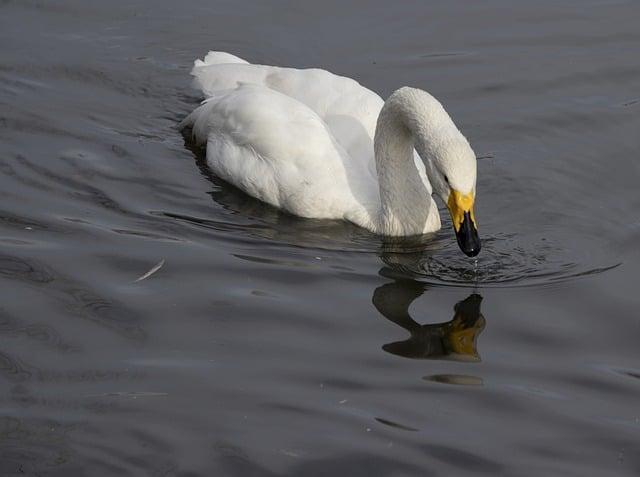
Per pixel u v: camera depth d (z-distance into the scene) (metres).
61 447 11.10
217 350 12.70
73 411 11.60
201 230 15.34
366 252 15.10
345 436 11.41
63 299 13.45
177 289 13.78
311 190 16.12
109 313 13.25
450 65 19.62
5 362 12.30
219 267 14.34
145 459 10.99
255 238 15.28
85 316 13.17
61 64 19.45
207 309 13.44
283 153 16.39
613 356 12.80
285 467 10.96
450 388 12.22
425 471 10.98
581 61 19.72
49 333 12.84
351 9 21.09
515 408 11.93
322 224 16.02
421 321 13.39
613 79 19.23
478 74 19.42
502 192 16.42
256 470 10.91
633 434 11.57
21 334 12.80
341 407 11.84
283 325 13.22
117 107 18.53
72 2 21.27
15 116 17.86
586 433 11.58
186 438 11.29
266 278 14.19
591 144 17.61
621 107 18.48
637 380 12.40
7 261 14.14
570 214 15.88
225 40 20.28
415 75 19.38
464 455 11.20
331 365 12.53
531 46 20.11
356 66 19.58
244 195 16.69
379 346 12.90
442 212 16.41
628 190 16.44
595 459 11.23
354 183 16.27
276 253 14.88
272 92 17.12
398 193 15.53
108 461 10.95
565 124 18.11
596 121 18.16
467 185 13.91
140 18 20.88
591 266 14.56
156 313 13.30
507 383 12.33
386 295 13.91
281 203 16.36
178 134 18.03
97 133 17.66
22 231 14.84
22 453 11.01
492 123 18.19
